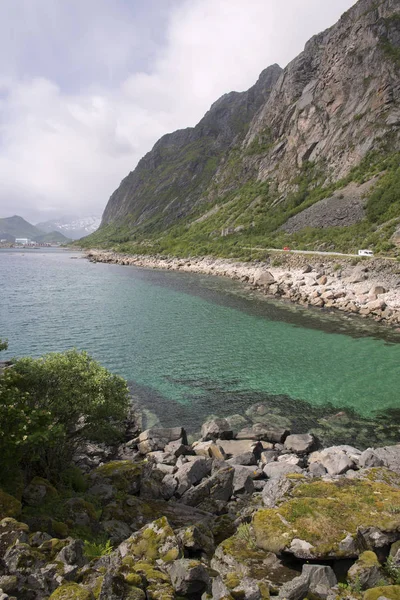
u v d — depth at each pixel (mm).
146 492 16000
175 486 16844
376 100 133875
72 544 9688
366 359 36125
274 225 131250
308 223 117812
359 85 143875
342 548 9570
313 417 25547
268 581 8945
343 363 35125
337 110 150500
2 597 7535
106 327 48062
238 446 21406
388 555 9828
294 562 9734
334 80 154000
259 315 53438
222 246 131375
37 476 13820
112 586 7832
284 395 28859
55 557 9359
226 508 15047
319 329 46094
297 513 10977
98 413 16781
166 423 24875
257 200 163750
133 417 25500
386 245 80312
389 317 48844
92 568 9109
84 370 17562
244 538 10711
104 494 14422
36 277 101000
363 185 117875
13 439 12672
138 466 16781
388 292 58750
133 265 140750
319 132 154375
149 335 44375
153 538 10492
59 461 15805
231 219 164375
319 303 58188
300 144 160250
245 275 87125
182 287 79438
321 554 9492
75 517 12141
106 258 160250
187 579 8492
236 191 199375
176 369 34031
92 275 105188
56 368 16906
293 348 39344
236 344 40750
